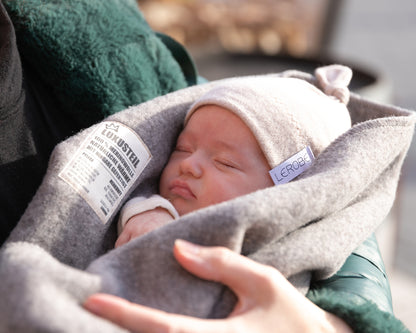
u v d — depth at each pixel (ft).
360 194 2.75
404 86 12.10
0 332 1.75
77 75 2.95
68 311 1.76
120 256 2.13
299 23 11.32
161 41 3.70
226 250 2.03
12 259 1.91
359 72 6.52
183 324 1.82
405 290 6.73
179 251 2.00
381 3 17.85
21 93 2.56
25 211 2.39
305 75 3.52
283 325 1.95
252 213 2.11
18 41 2.85
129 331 1.82
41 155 2.75
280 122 2.90
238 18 10.82
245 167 2.84
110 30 3.16
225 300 2.07
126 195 2.70
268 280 1.99
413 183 9.11
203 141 2.94
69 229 2.36
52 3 2.93
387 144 2.67
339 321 2.16
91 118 3.04
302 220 2.26
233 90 3.02
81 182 2.48
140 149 2.83
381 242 6.11
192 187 2.84
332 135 3.01
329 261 2.31
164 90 3.42
